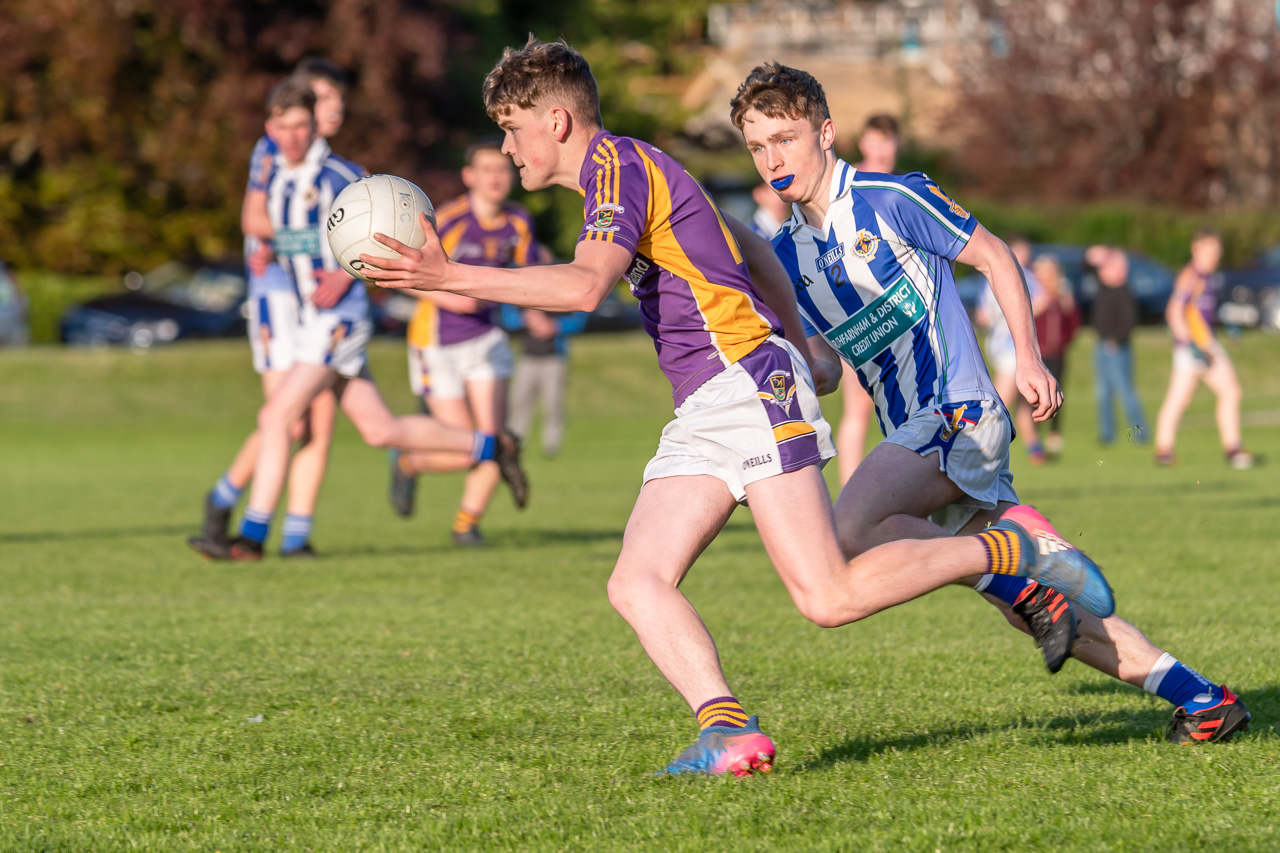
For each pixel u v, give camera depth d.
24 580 23.23
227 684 14.98
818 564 10.80
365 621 19.08
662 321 11.20
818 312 13.11
